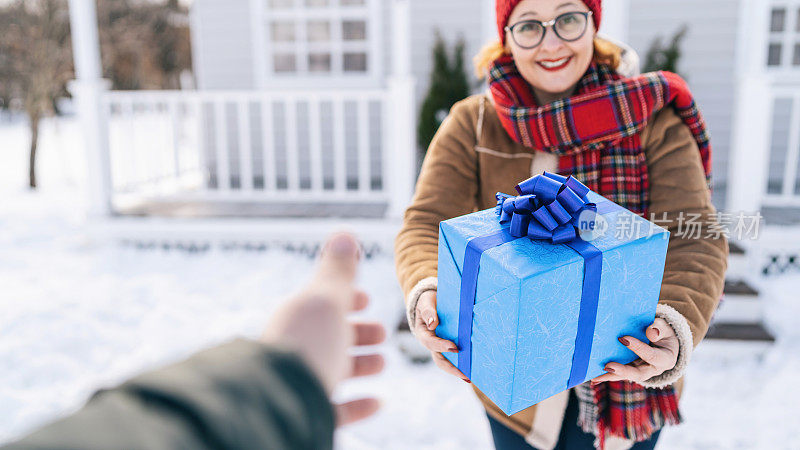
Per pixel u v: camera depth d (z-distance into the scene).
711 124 6.32
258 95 5.29
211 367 0.21
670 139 1.29
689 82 6.28
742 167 4.23
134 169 5.68
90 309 4.09
